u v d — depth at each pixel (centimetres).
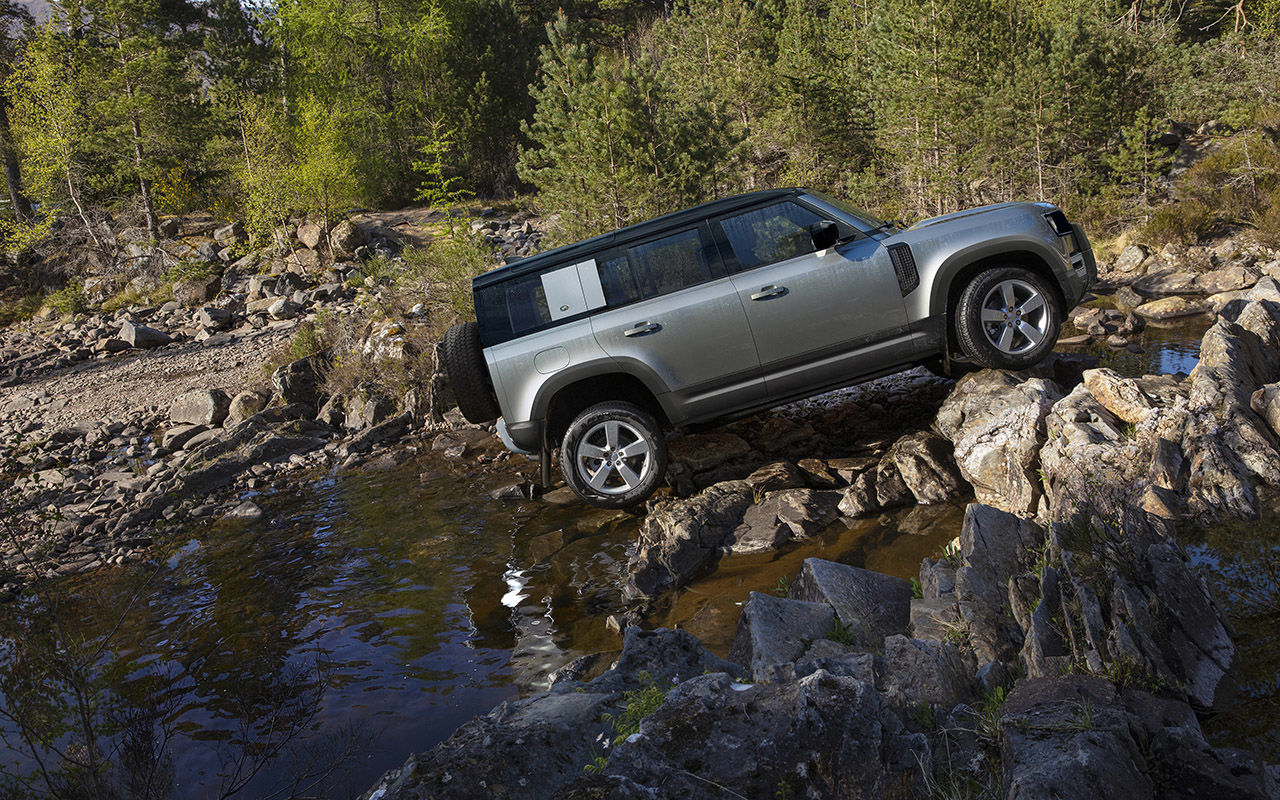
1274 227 1145
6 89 3127
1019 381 600
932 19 1578
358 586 600
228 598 613
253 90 3522
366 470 940
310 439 1091
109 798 348
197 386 1530
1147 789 230
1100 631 305
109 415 1439
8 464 525
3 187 3528
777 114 2203
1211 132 1666
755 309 610
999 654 338
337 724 414
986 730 277
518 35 3588
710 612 470
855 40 2322
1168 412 499
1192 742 248
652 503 661
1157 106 1602
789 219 626
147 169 3145
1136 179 1483
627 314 619
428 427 1091
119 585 675
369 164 3105
